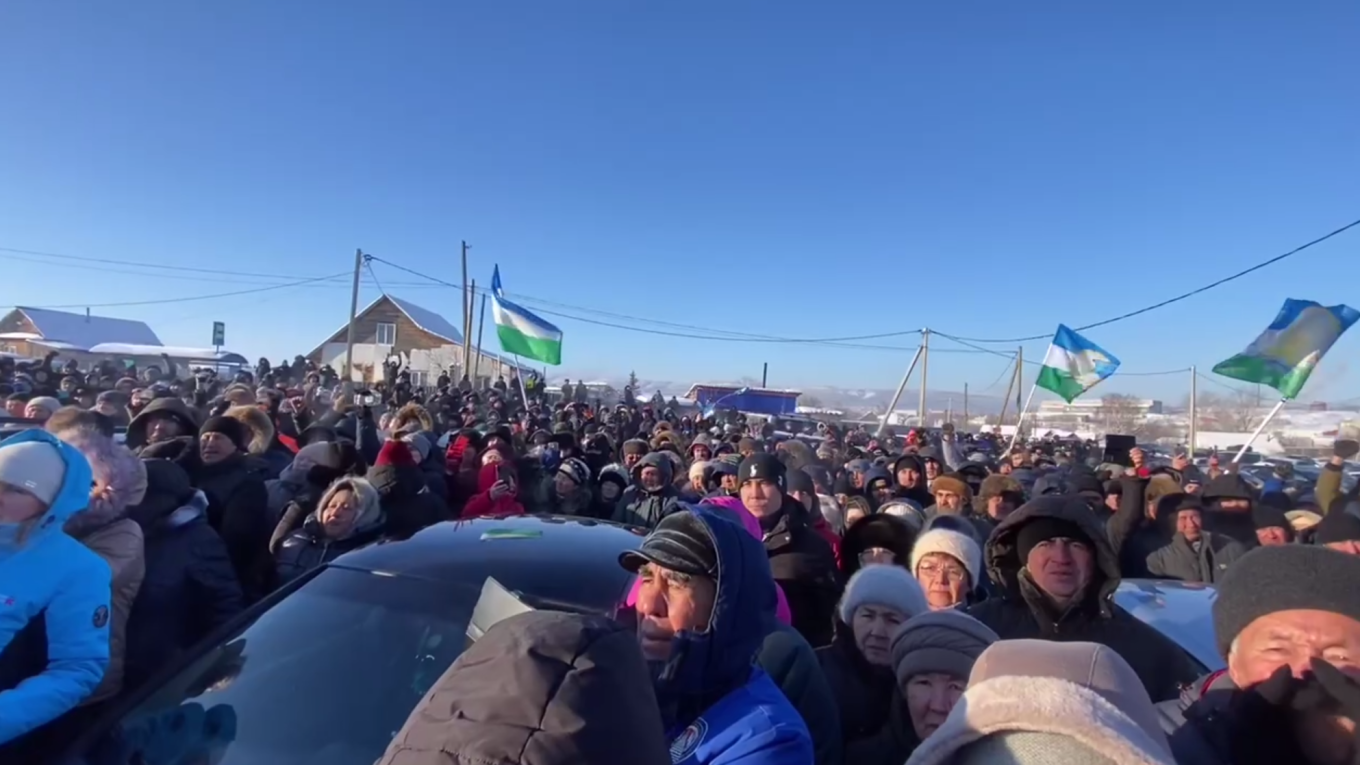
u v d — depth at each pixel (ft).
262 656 8.11
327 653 8.03
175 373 74.79
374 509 13.93
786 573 13.48
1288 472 69.15
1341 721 4.56
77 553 8.16
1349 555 5.21
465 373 93.45
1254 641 5.26
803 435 78.23
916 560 11.39
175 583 10.71
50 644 7.79
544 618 3.65
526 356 50.21
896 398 118.01
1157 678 9.19
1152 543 21.29
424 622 8.29
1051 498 10.01
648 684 3.59
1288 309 33.35
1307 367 32.53
